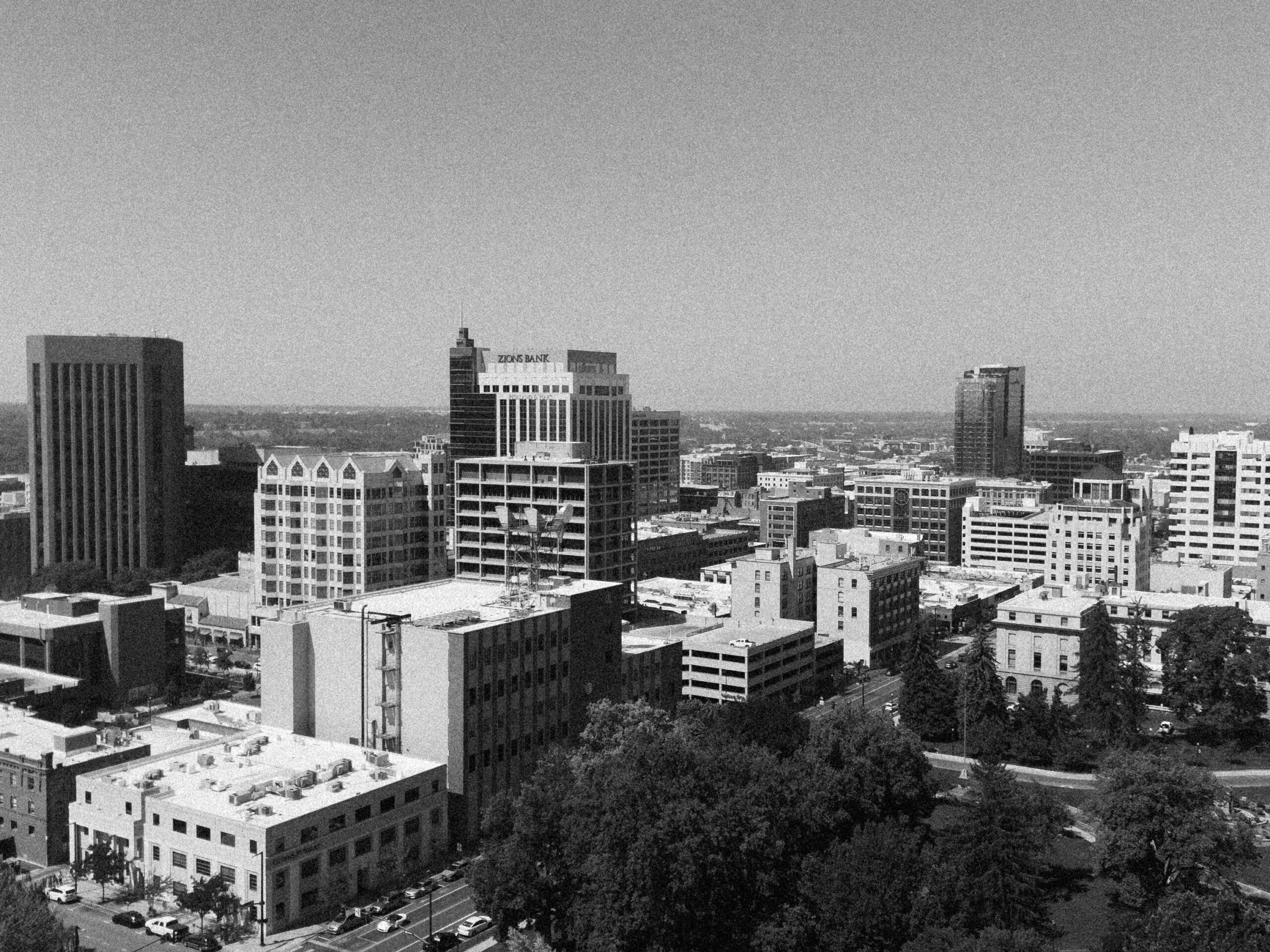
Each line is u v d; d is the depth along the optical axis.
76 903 152.62
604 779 138.25
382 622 183.12
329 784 161.12
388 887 159.50
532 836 137.62
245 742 177.25
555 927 140.38
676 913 126.81
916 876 137.25
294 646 189.50
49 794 170.62
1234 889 149.00
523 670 187.38
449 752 175.88
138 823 156.50
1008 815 143.88
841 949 126.75
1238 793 197.50
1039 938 120.31
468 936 144.50
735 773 144.62
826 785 157.00
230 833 146.50
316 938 143.38
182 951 138.88
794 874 138.38
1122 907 155.50
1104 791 161.00
